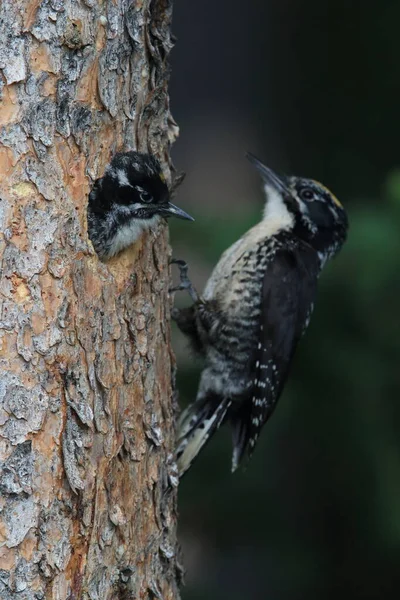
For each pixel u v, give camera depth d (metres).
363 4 16.48
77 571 8.45
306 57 16.88
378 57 16.38
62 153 8.34
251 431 11.80
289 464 14.72
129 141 9.00
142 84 9.08
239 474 14.71
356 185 16.34
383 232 13.12
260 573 15.20
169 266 9.77
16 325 8.09
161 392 9.46
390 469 13.77
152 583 9.27
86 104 8.49
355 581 14.68
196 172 21.30
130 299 8.97
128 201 8.82
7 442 8.07
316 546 14.79
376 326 13.71
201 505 14.72
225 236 13.37
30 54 8.16
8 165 8.11
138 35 8.92
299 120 16.89
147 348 9.18
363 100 16.48
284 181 12.92
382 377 13.73
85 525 8.46
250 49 19.30
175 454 10.05
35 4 8.16
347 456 14.02
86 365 8.48
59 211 8.29
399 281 13.01
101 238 8.70
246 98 20.02
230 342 11.77
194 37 20.56
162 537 9.44
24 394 8.12
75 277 8.38
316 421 13.98
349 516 14.63
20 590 8.13
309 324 13.71
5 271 8.09
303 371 13.84
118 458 8.82
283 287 11.95
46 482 8.20
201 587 15.45
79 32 8.34
